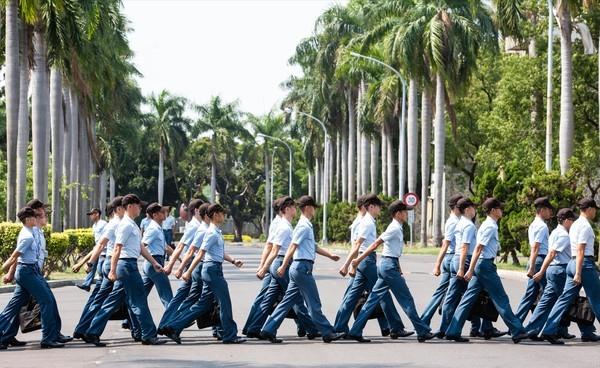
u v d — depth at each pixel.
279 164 151.12
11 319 17.66
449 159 84.62
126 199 17.91
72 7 46.28
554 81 59.09
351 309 18.58
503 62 66.25
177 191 130.62
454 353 16.70
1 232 34.97
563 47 47.53
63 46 46.34
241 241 141.75
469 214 18.45
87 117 68.12
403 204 18.44
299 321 19.16
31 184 64.69
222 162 140.12
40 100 46.53
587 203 17.88
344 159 101.81
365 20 82.75
